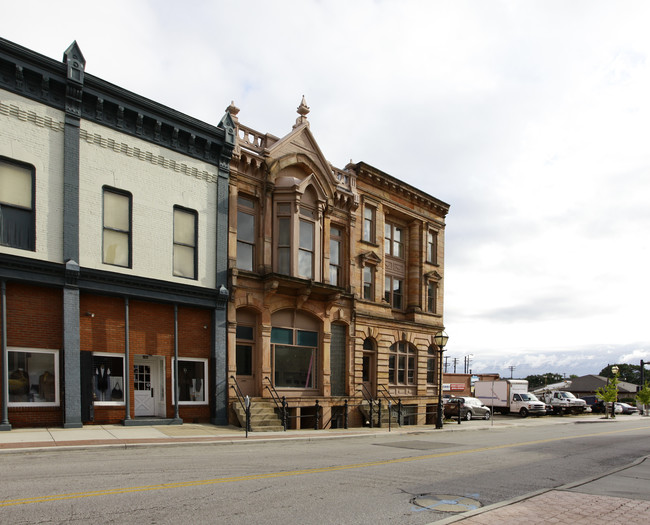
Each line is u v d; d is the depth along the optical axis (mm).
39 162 15344
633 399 79000
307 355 23172
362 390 25625
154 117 18156
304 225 22672
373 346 27016
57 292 15547
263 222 21578
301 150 23328
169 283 17844
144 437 14062
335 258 25359
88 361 15844
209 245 19625
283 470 10039
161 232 18234
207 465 10297
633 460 14086
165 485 8117
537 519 6691
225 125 20266
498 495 8609
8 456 10750
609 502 7930
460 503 7848
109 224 17016
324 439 17109
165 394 17875
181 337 18594
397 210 29203
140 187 17797
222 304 19500
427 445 16141
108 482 8219
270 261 21531
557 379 153125
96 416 16156
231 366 19516
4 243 14617
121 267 17016
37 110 15469
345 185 25953
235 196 20672
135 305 17500
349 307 25156
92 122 16766
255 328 21234
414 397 28609
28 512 6332
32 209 15133
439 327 31234
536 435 21859
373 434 19250
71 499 7023
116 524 5977
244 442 14766
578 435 22391
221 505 7043
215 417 18672
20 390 14672
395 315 29219
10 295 14703
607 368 98875
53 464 9844
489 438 19688
